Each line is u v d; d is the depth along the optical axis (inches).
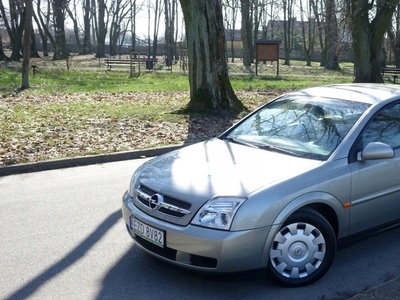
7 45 3061.0
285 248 158.4
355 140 176.7
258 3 2009.1
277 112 212.5
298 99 215.6
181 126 467.2
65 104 596.7
